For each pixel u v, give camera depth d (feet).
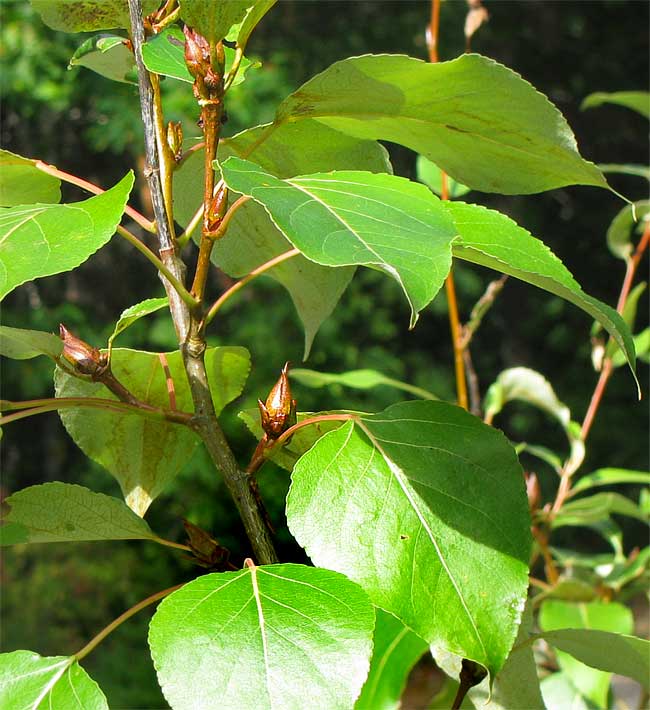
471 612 0.87
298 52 8.57
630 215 1.85
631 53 9.61
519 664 1.10
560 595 1.78
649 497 2.08
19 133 8.53
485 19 1.61
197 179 1.17
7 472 8.54
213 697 0.76
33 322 7.59
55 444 8.33
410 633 1.30
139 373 1.16
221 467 0.97
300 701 0.76
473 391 1.89
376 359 7.86
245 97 7.58
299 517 0.89
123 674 5.98
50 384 7.89
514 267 0.86
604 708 1.67
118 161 8.70
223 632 0.79
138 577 6.56
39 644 6.13
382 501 0.90
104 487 7.73
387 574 0.87
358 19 8.88
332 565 0.87
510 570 0.89
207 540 1.03
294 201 0.76
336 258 0.71
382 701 1.33
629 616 1.81
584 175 1.04
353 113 1.03
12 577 6.61
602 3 9.44
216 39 0.90
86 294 8.50
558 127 0.98
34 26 7.68
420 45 8.89
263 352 7.52
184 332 0.97
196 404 0.97
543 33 9.47
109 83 7.68
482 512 0.91
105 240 0.78
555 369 9.53
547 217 9.59
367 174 0.85
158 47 0.96
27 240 0.78
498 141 1.04
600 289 9.61
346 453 0.93
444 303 8.44
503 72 0.93
